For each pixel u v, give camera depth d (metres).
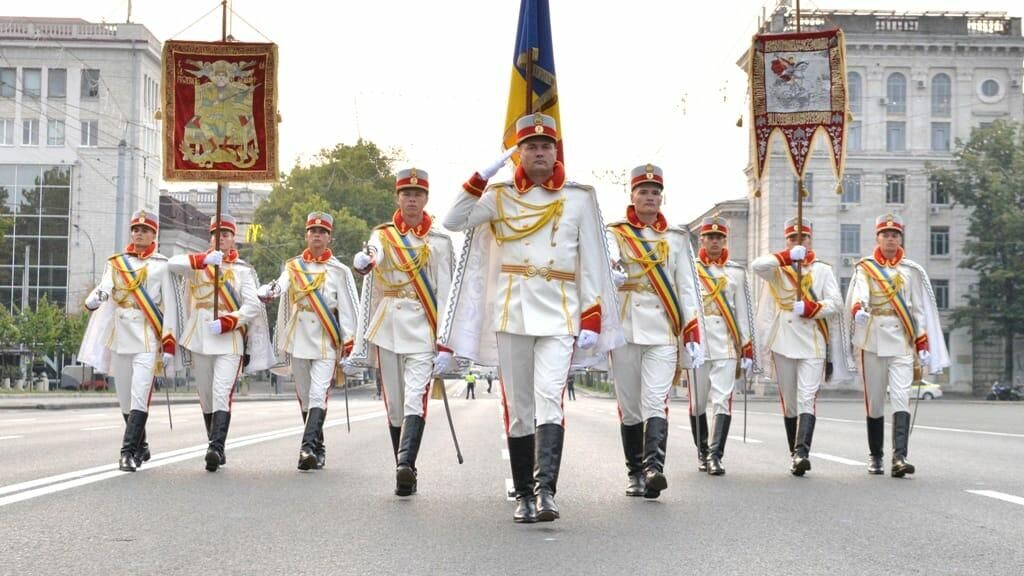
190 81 12.50
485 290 8.35
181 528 7.28
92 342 11.76
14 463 11.73
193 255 11.80
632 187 9.82
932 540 6.96
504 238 8.12
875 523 7.68
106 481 9.97
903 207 68.94
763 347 12.39
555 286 8.04
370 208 79.19
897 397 11.58
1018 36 68.38
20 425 20.38
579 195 8.20
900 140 68.88
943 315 69.62
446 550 6.52
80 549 6.47
